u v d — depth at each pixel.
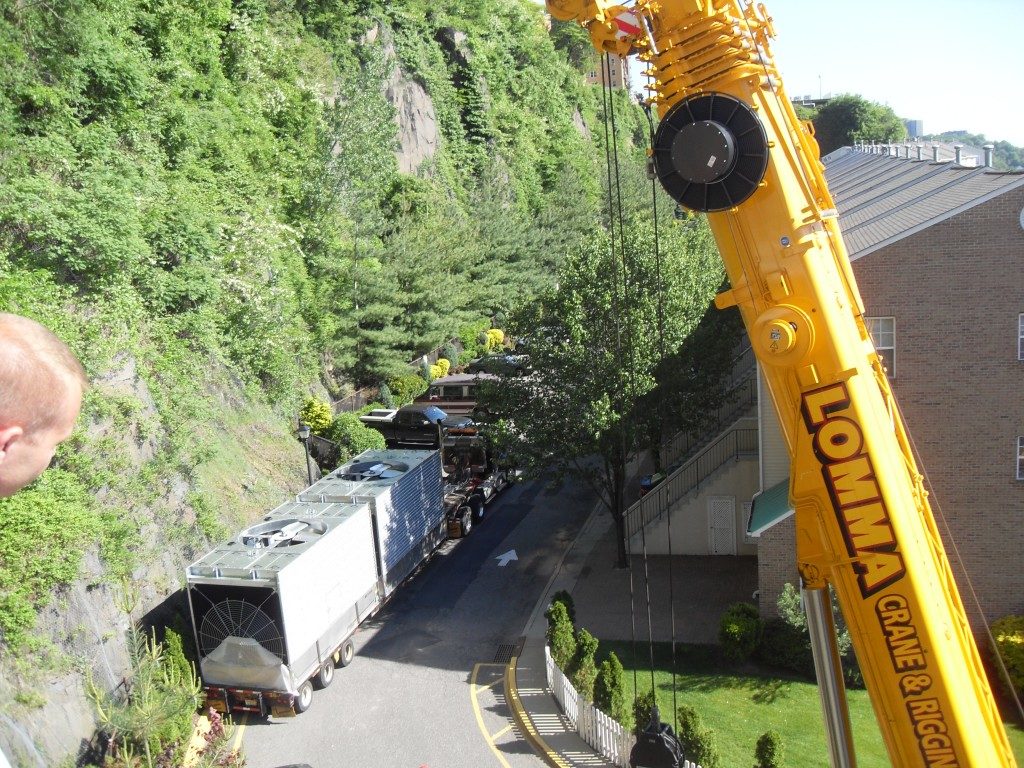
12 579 15.95
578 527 29.91
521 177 71.31
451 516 28.78
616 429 24.72
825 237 7.95
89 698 16.53
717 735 17.19
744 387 28.66
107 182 23.95
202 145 31.94
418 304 42.69
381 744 17.67
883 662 7.61
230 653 18.11
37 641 15.90
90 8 24.95
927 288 18.92
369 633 22.67
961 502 19.41
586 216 68.69
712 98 7.65
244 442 26.98
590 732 17.28
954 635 7.61
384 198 47.62
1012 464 19.11
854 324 7.91
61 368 2.67
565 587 25.11
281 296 30.98
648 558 26.94
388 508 22.83
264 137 36.84
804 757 16.36
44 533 16.50
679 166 7.75
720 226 7.98
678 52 7.80
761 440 23.00
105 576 18.19
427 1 65.12
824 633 7.83
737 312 27.53
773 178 7.68
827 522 7.71
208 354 26.97
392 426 35.78
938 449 19.38
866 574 7.59
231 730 16.61
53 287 20.39
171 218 25.95
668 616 22.84
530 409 25.70
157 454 21.14
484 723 18.33
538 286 58.69
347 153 39.19
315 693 19.69
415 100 58.50
